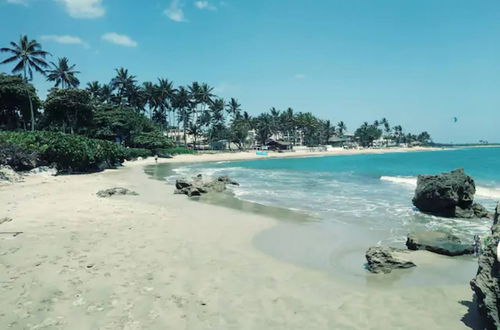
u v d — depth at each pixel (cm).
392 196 2397
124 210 1680
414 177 3859
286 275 942
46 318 655
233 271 953
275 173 4522
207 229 1422
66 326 632
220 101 11881
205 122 11994
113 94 9112
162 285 828
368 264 1034
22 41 5700
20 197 1933
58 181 2862
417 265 1030
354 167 5819
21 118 6750
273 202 2152
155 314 690
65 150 3559
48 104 6256
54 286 788
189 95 10156
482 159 7800
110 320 659
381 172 4709
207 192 2497
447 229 1481
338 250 1193
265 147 13362
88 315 675
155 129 8488
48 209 1599
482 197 2336
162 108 9794
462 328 656
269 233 1398
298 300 784
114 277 858
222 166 6153
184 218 1611
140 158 7162
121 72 9056
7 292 750
